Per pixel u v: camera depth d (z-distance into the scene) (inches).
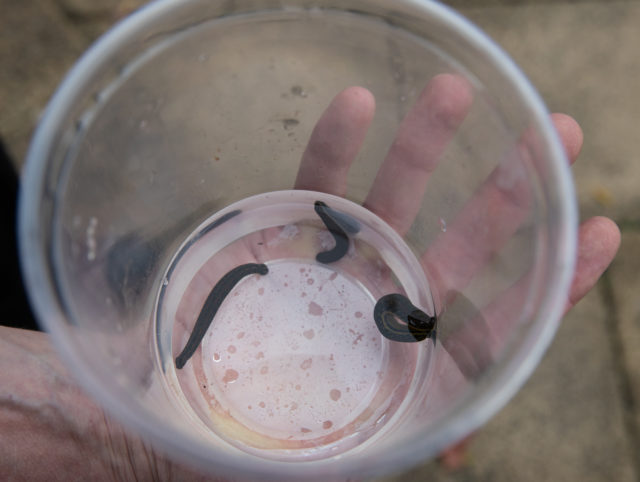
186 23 5.7
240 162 7.4
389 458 4.3
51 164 4.9
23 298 10.4
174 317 7.0
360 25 6.1
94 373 4.6
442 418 4.7
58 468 6.8
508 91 5.5
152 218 6.6
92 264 5.4
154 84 5.9
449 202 7.0
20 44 13.1
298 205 7.7
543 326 4.7
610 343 11.6
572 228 4.8
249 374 6.7
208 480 6.3
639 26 13.4
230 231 7.6
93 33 13.1
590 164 12.6
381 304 7.0
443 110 6.4
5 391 6.8
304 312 7.1
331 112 7.0
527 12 13.4
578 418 11.2
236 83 6.6
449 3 13.5
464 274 6.5
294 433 6.3
